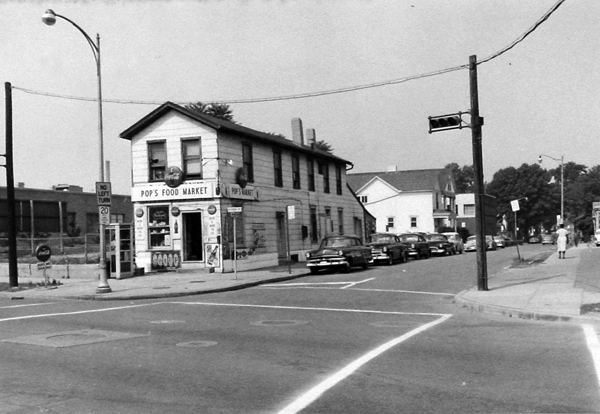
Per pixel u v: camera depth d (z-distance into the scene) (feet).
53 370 25.88
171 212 86.33
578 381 22.24
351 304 49.11
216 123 84.48
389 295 55.06
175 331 36.45
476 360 26.27
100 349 30.63
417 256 117.60
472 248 166.50
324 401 20.22
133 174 89.15
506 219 307.58
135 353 29.37
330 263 81.56
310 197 114.62
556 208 307.99
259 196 95.14
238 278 74.54
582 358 26.14
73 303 57.06
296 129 118.73
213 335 34.55
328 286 64.85
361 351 28.81
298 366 25.75
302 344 30.99
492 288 54.39
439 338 32.07
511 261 98.27
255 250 92.63
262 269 91.09
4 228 137.49
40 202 147.02
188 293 61.41
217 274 81.51
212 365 26.27
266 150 99.09
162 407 19.86
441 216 205.16
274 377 23.81
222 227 84.12
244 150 92.63
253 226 93.15
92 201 163.53
